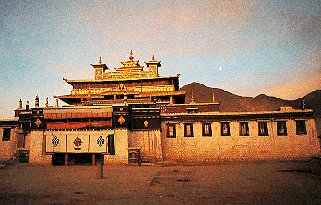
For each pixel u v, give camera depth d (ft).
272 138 93.66
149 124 90.84
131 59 164.25
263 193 30.17
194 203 25.40
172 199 27.40
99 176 46.14
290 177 44.80
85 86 153.07
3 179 45.16
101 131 78.07
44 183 39.83
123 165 74.43
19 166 73.46
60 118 79.51
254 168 62.59
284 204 24.61
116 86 152.25
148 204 25.16
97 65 159.63
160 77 147.54
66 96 142.82
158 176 47.80
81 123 79.51
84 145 77.20
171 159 93.86
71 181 41.83
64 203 26.05
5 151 96.99
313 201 25.77
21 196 29.73
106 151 76.69
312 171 51.65
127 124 78.84
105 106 79.77
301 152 91.45
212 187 34.83
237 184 37.27
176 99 152.87
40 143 78.64
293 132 93.25
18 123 99.76
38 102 87.71
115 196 29.30
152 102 111.75
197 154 94.07
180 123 96.89
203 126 96.37
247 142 94.12
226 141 94.63
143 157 87.86
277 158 91.86
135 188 34.58
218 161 91.81
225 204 24.85
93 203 25.90
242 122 95.86
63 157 79.30
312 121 93.15
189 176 47.50
